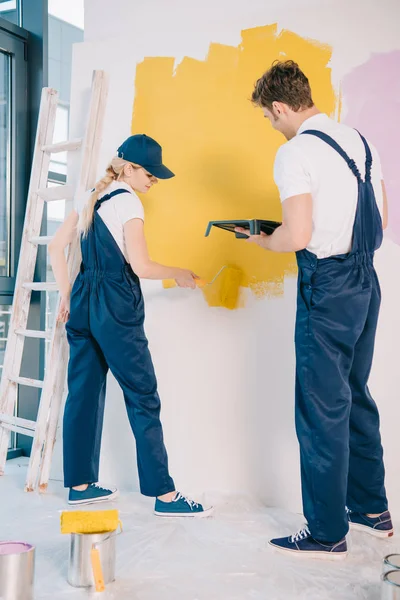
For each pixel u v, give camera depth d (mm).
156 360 3105
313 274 2207
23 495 2994
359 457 2441
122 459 3166
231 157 2945
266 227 2449
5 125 3691
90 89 3262
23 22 3756
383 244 2666
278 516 2689
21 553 1788
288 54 2818
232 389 2955
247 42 2906
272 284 2875
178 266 3061
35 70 3721
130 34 3172
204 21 3039
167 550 2277
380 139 2658
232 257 2953
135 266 2600
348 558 2232
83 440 2812
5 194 3705
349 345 2209
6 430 3357
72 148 3236
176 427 3061
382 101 2654
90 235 2689
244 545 2344
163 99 3082
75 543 1977
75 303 2750
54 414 3113
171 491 2689
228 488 2957
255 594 1929
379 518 2457
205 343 3008
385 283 2670
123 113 3166
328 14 2742
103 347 2709
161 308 3098
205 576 2057
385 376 2678
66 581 2004
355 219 2184
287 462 2846
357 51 2695
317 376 2195
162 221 3092
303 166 2139
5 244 3703
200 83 3002
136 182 2729
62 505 2832
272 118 2334
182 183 3047
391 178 2645
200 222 3016
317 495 2199
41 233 3750
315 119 2240
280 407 2861
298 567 2135
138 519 2631
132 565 2141
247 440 2926
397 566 1795
